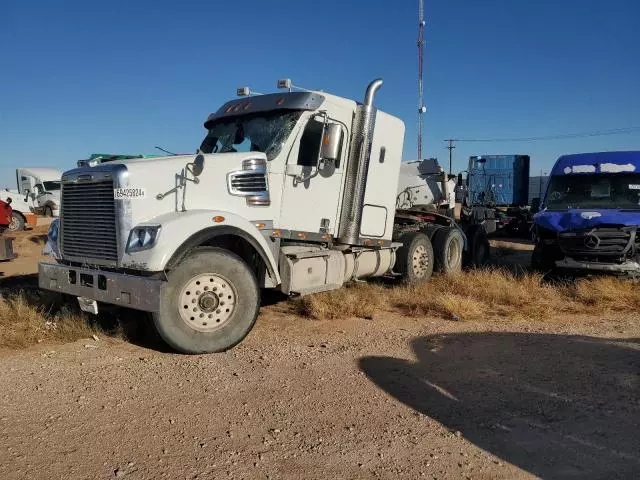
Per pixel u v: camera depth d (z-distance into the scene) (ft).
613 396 15.97
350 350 20.35
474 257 42.88
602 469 11.92
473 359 19.40
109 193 19.98
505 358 19.52
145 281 18.54
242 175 22.12
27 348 20.03
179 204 20.54
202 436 13.28
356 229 26.89
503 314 26.66
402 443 13.06
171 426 13.80
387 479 11.49
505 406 15.29
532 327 24.17
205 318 19.72
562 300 29.60
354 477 11.55
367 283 32.04
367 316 25.81
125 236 19.52
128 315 23.61
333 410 14.93
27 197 83.51
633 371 18.06
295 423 14.08
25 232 75.66
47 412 14.55
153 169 20.08
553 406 15.28
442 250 35.86
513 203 85.46
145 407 14.93
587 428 13.91
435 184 44.65
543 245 35.24
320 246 26.18
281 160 23.56
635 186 36.60
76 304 24.13
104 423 13.93
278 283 22.57
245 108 25.40
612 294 29.14
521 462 12.22
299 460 12.21
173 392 16.01
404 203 41.93
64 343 20.67
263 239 21.65
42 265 22.44
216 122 26.48
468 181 87.56
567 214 34.86
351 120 26.63
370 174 28.50
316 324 24.30
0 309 23.21
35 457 12.15
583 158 39.32
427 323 24.76
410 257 32.55
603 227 32.91
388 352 20.18
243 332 20.40
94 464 11.89
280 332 22.95
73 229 21.65
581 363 18.90
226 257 20.07
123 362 18.57
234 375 17.49
